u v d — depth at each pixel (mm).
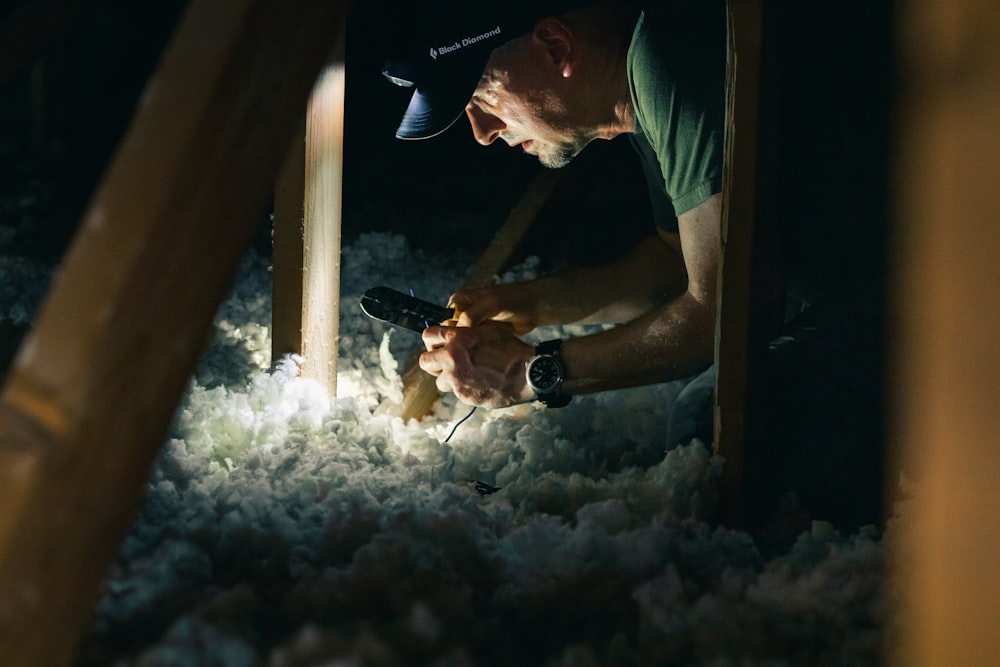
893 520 1886
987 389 1275
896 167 2311
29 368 1111
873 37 2451
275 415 2383
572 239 4266
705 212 2232
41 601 1094
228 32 1170
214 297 1235
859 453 2215
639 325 2322
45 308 1131
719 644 1523
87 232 1147
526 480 2246
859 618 1643
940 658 1304
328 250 2473
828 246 2471
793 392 2273
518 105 2504
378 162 5719
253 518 1897
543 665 1490
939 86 1302
